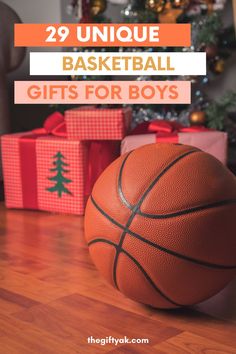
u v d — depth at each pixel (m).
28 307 1.61
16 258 2.11
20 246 2.27
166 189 1.39
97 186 1.53
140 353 1.31
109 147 2.79
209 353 1.30
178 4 3.42
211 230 1.38
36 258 2.10
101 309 1.59
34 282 1.84
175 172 1.41
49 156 2.78
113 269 1.47
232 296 1.69
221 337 1.40
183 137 2.59
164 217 1.37
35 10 4.23
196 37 3.80
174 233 1.37
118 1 3.64
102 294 1.71
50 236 2.42
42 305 1.63
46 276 1.89
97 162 2.77
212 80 4.53
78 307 1.61
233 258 1.44
